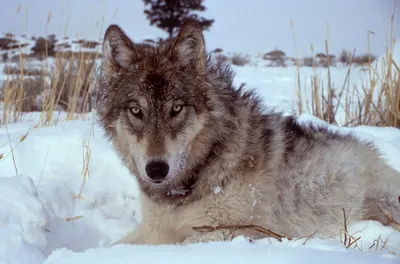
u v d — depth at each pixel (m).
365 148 4.12
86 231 3.85
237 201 3.35
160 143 3.17
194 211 3.39
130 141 3.37
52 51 15.12
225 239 3.06
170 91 3.30
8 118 6.55
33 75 9.36
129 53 3.52
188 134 3.31
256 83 12.12
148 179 3.14
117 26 3.49
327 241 2.88
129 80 3.44
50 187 4.03
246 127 3.53
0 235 2.48
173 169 3.19
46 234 3.59
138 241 3.60
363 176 3.90
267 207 3.47
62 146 4.71
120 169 4.58
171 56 3.46
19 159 4.42
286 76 14.19
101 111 3.67
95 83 8.36
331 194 3.71
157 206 3.50
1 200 3.15
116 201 4.38
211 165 3.37
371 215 3.95
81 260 2.19
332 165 3.76
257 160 3.46
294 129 3.96
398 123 6.51
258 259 2.07
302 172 3.67
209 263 2.05
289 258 2.07
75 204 4.11
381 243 3.18
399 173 4.06
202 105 3.38
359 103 6.87
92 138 4.95
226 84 3.61
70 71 8.17
